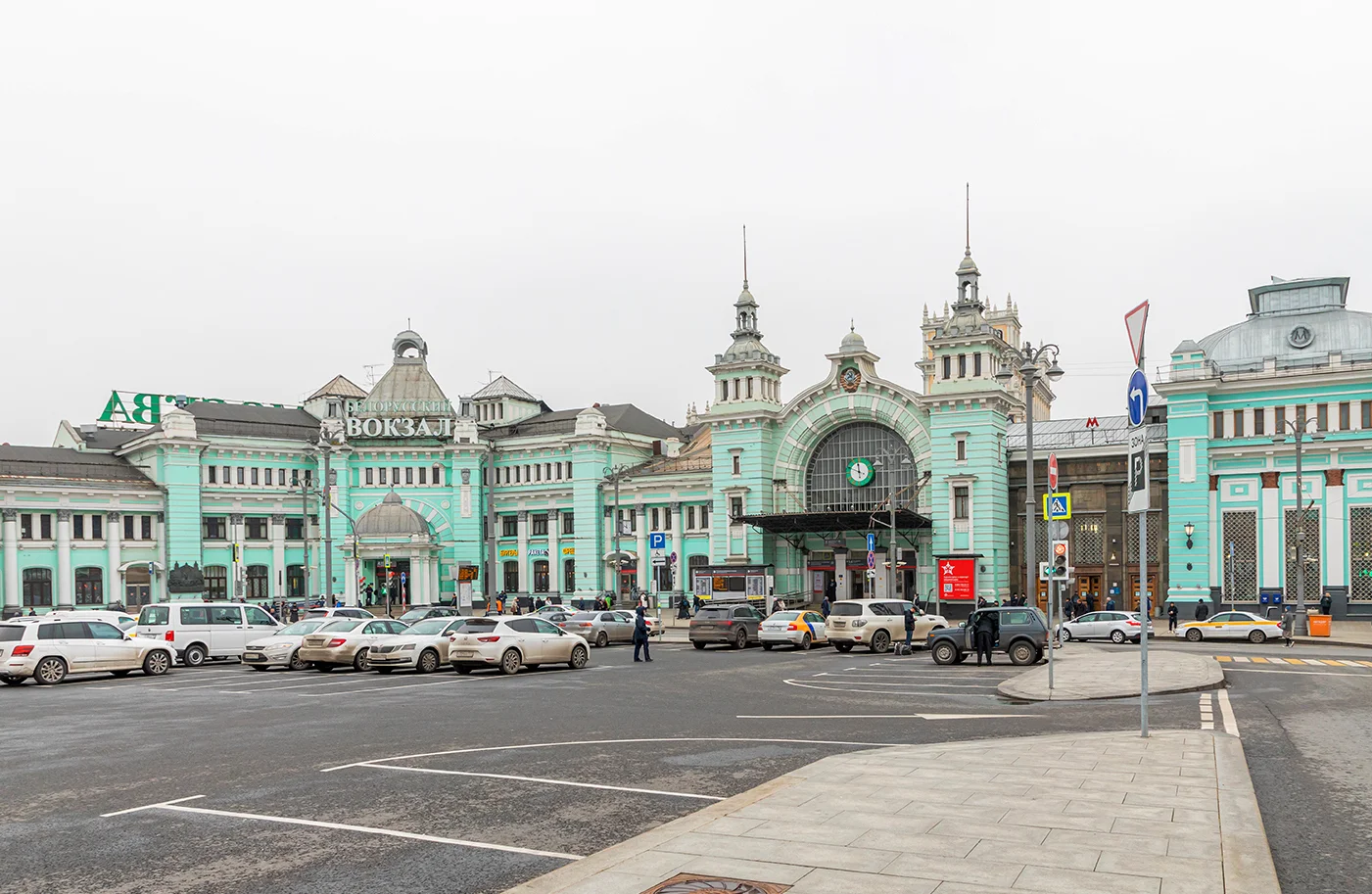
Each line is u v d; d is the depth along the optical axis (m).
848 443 71.56
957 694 23.94
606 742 16.31
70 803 12.29
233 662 39.91
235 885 8.80
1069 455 63.97
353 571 80.50
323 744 16.58
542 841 10.05
